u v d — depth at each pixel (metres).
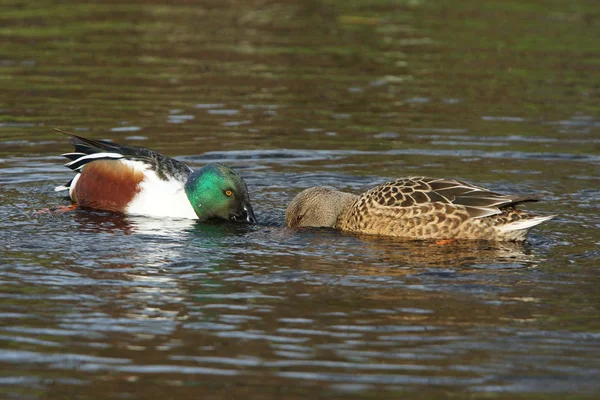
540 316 9.98
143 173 14.32
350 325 9.72
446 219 13.05
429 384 8.42
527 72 23.16
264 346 9.18
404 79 22.50
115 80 21.77
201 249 12.46
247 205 14.13
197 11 30.19
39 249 12.16
